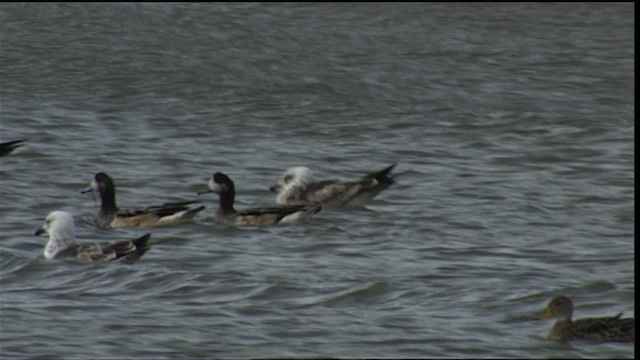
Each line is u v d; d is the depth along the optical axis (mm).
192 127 41625
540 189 34781
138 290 24812
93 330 22484
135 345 21688
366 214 31453
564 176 36531
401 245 28469
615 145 40531
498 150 39750
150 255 27188
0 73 46750
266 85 46281
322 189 32281
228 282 25141
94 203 32375
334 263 26766
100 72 47000
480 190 34438
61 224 26906
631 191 34656
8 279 25594
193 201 30703
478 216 31484
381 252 27797
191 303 23984
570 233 29922
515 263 27047
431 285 25234
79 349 21516
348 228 29922
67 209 31703
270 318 23109
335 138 40938
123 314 23328
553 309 22047
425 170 37000
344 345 21766
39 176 34969
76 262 26516
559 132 42031
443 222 30734
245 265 26438
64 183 34344
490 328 22625
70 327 22625
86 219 30750
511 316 23281
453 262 27031
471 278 25797
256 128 41844
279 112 43688
